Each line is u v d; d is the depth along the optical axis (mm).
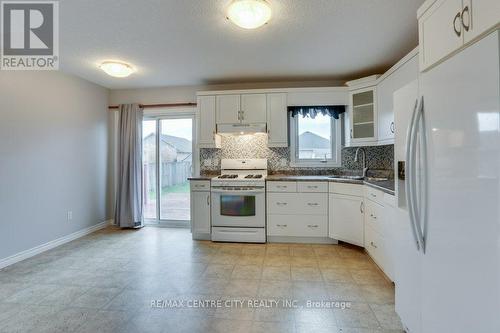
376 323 1776
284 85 3943
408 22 2244
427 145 1228
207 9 2014
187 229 4145
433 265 1196
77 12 2047
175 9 2012
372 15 2127
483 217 892
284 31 2385
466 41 973
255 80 3859
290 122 3961
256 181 3432
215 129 3746
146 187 4430
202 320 1822
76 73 3539
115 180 4348
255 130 3682
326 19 2184
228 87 4055
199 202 3584
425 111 1253
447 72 1075
